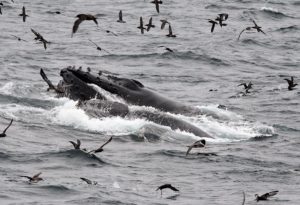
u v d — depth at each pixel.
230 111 120.88
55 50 173.12
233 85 147.00
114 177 82.00
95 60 165.25
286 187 81.19
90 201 72.75
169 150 94.56
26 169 82.81
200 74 157.62
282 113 123.56
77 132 101.44
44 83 133.62
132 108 110.38
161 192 76.06
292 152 97.75
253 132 108.88
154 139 101.12
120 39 193.62
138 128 104.00
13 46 174.75
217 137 105.44
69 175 81.81
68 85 116.12
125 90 115.25
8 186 75.75
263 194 74.75
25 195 73.62
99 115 107.25
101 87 114.94
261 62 173.50
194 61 169.75
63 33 198.50
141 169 86.19
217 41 195.38
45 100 115.56
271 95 137.62
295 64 173.00
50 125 103.25
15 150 89.75
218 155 93.94
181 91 140.12
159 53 172.88
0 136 83.50
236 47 189.38
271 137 106.19
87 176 81.69
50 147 92.81
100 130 103.25
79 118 105.94
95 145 95.88
